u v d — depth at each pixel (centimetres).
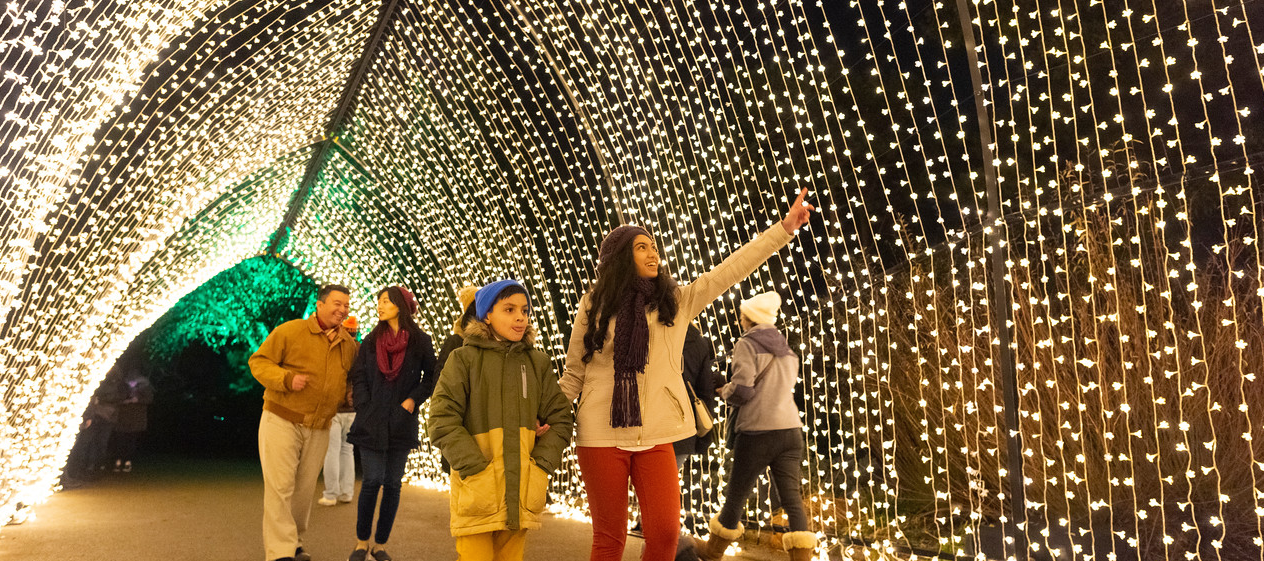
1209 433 474
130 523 644
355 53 837
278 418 465
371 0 741
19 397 655
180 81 796
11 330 627
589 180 1021
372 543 563
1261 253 512
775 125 868
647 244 334
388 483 494
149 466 1077
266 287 1680
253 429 1617
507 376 330
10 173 475
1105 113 642
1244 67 557
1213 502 464
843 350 731
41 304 696
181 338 1681
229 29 802
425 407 934
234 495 816
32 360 698
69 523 639
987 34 732
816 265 838
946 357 589
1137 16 615
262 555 527
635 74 676
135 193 798
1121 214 575
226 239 1202
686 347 469
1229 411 472
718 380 643
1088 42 647
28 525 626
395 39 827
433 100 879
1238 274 416
